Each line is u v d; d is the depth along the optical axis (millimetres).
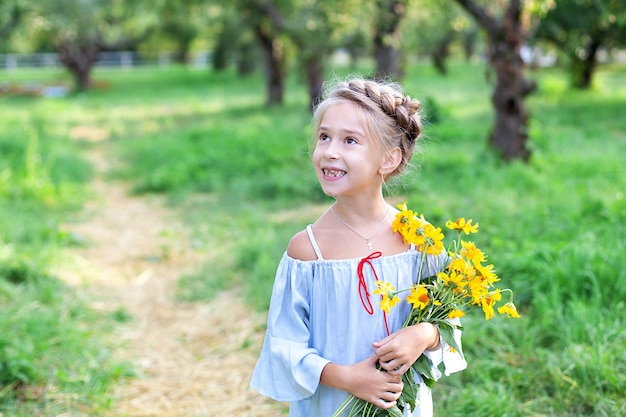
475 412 3248
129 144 12875
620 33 17594
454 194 7188
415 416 2131
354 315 2012
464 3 8898
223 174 9414
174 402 3814
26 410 3562
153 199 8805
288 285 2062
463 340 3854
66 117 17359
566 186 7289
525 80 8734
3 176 8609
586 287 4273
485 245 5277
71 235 6820
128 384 3988
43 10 18688
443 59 28344
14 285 5309
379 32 11805
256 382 2082
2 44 19781
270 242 6129
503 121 8805
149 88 25812
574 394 3357
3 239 6332
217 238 6902
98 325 4828
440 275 2023
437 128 11391
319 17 13672
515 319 4059
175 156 10477
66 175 9523
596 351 3553
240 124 14523
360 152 1976
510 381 3508
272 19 16016
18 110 18453
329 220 2092
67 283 5605
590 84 19609
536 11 8797
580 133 11195
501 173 7965
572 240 5109
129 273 6055
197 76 29750
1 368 3762
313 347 2055
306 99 19750
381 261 2037
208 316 4984
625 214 5707
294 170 9031
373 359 1966
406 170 2225
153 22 26938
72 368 4004
